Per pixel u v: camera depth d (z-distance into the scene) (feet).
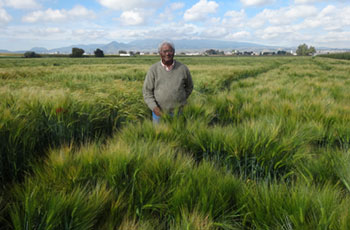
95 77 28.76
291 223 3.99
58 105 9.23
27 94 10.49
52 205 3.97
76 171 5.22
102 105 11.75
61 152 5.83
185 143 7.83
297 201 4.21
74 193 4.60
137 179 5.24
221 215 4.46
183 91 10.07
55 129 9.23
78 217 4.00
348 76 40.73
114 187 5.12
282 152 6.63
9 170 7.02
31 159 7.41
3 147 6.89
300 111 11.08
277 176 6.73
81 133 10.14
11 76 29.63
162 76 9.68
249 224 4.58
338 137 8.79
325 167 6.00
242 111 12.12
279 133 7.54
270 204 4.39
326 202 4.18
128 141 7.42
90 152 5.81
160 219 4.85
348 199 4.44
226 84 33.17
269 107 12.32
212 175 5.31
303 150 6.92
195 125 8.53
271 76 38.70
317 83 25.72
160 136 7.73
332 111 10.68
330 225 3.61
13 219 3.80
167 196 4.96
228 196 4.90
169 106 9.95
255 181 6.38
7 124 7.14
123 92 14.35
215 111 12.71
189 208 4.52
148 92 10.15
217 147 7.17
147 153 6.02
